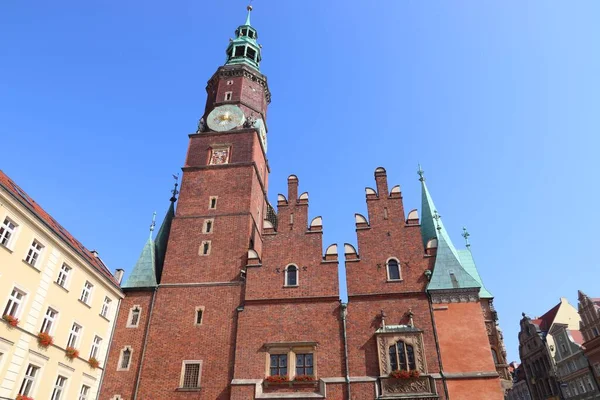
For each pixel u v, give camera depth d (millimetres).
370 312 35312
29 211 29391
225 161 48469
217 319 37438
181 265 41281
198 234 43062
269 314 36250
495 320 39844
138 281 41125
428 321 34469
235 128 51281
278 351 34438
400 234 38844
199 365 35406
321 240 39344
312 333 34938
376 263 37594
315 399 32031
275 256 39000
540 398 80750
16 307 28516
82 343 34438
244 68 58312
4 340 26844
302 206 41406
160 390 34750
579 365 69688
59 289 32375
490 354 32531
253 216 45375
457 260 37094
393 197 40906
